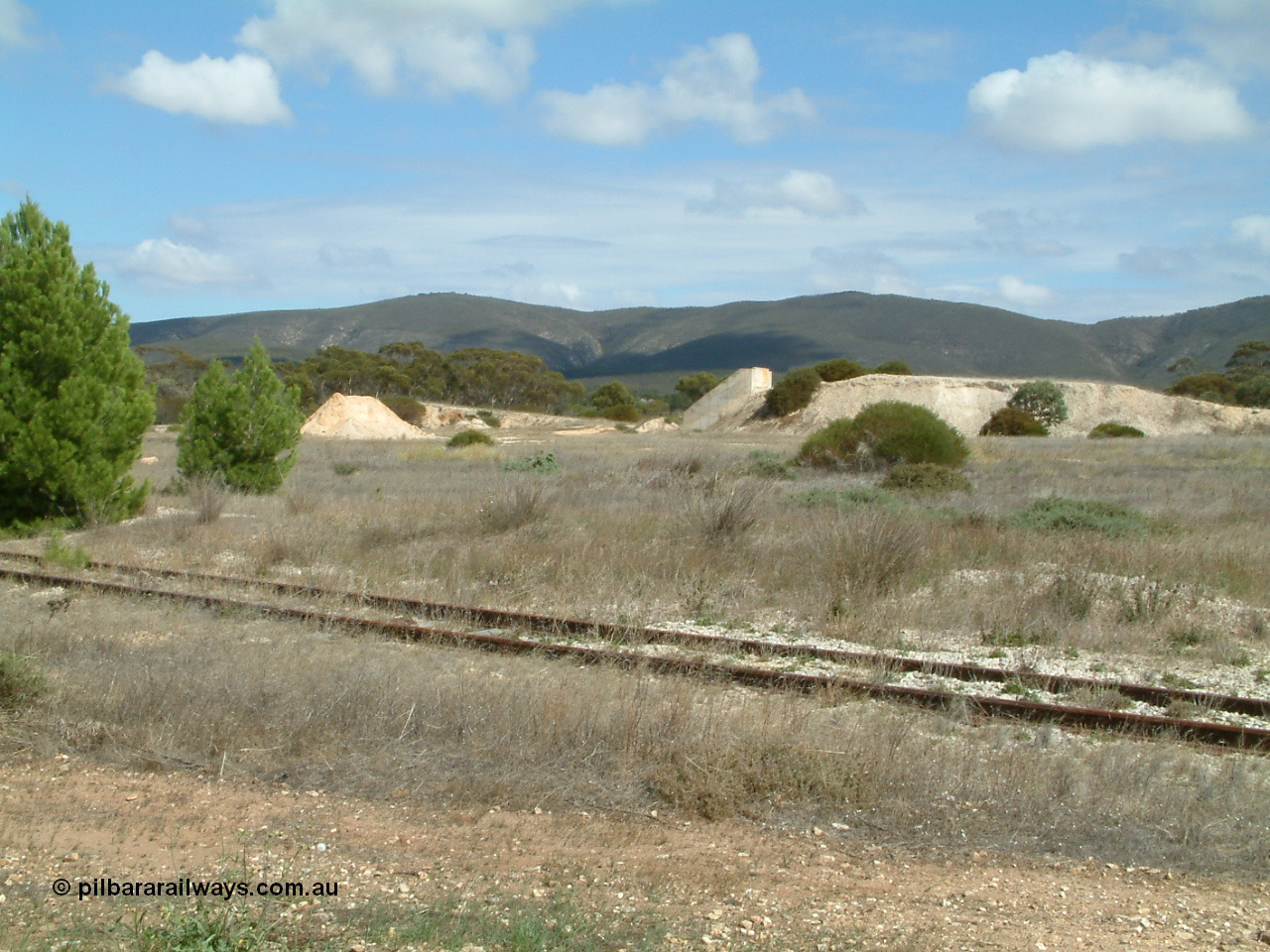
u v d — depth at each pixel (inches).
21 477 682.2
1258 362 4138.8
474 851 202.1
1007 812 219.9
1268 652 371.9
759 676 320.5
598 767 240.4
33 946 155.9
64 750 255.4
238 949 153.2
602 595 441.7
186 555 560.1
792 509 696.4
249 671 298.0
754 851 203.8
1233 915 177.5
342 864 195.0
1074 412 2559.1
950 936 166.7
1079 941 165.9
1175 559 495.8
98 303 749.3
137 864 193.3
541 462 1173.1
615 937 162.6
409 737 259.4
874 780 229.5
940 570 478.6
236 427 937.5
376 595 436.1
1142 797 226.2
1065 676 322.3
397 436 2388.0
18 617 384.8
